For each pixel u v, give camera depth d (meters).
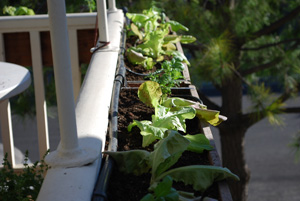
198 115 1.69
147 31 2.93
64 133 1.17
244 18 4.85
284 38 5.59
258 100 4.78
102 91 1.68
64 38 1.10
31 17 2.98
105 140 1.49
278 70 5.31
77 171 1.14
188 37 2.96
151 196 1.04
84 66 4.55
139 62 2.41
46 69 4.62
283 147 11.58
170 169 1.34
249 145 11.80
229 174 1.23
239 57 5.24
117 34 2.59
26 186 1.50
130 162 1.33
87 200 1.05
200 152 1.43
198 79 4.83
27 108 4.67
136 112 1.81
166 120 1.55
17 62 3.13
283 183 10.00
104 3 2.19
